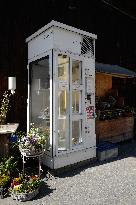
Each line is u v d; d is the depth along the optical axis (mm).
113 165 6906
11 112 7648
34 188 4895
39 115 6918
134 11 12703
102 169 6543
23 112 7953
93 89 7125
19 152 6371
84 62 6836
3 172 5312
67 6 9789
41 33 6613
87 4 10695
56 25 6012
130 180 5789
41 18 8727
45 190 5199
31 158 6684
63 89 6316
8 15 7727
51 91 6105
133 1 11570
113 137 9594
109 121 9336
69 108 6438
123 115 10664
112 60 12070
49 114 6387
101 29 11453
